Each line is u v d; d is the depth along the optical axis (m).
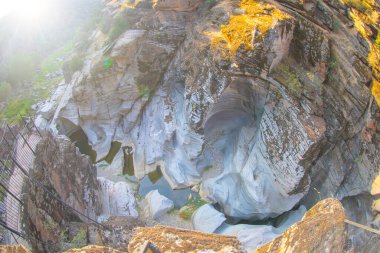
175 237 9.05
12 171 18.08
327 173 22.16
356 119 21.05
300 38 21.12
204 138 23.83
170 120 26.08
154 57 26.05
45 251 15.20
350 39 21.80
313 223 8.12
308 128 19.67
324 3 22.95
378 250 17.95
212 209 23.08
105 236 17.73
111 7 28.28
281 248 8.10
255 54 20.11
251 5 22.34
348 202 22.22
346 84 20.98
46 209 16.44
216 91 21.36
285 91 20.42
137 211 23.70
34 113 29.83
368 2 25.50
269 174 22.25
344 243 7.91
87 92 27.12
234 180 24.08
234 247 8.84
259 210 22.81
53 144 19.00
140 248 8.36
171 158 26.34
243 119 24.88
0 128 21.83
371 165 20.47
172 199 24.88
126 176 26.55
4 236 14.15
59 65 35.31
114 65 26.23
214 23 22.78
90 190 21.38
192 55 23.27
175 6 24.58
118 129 28.72
